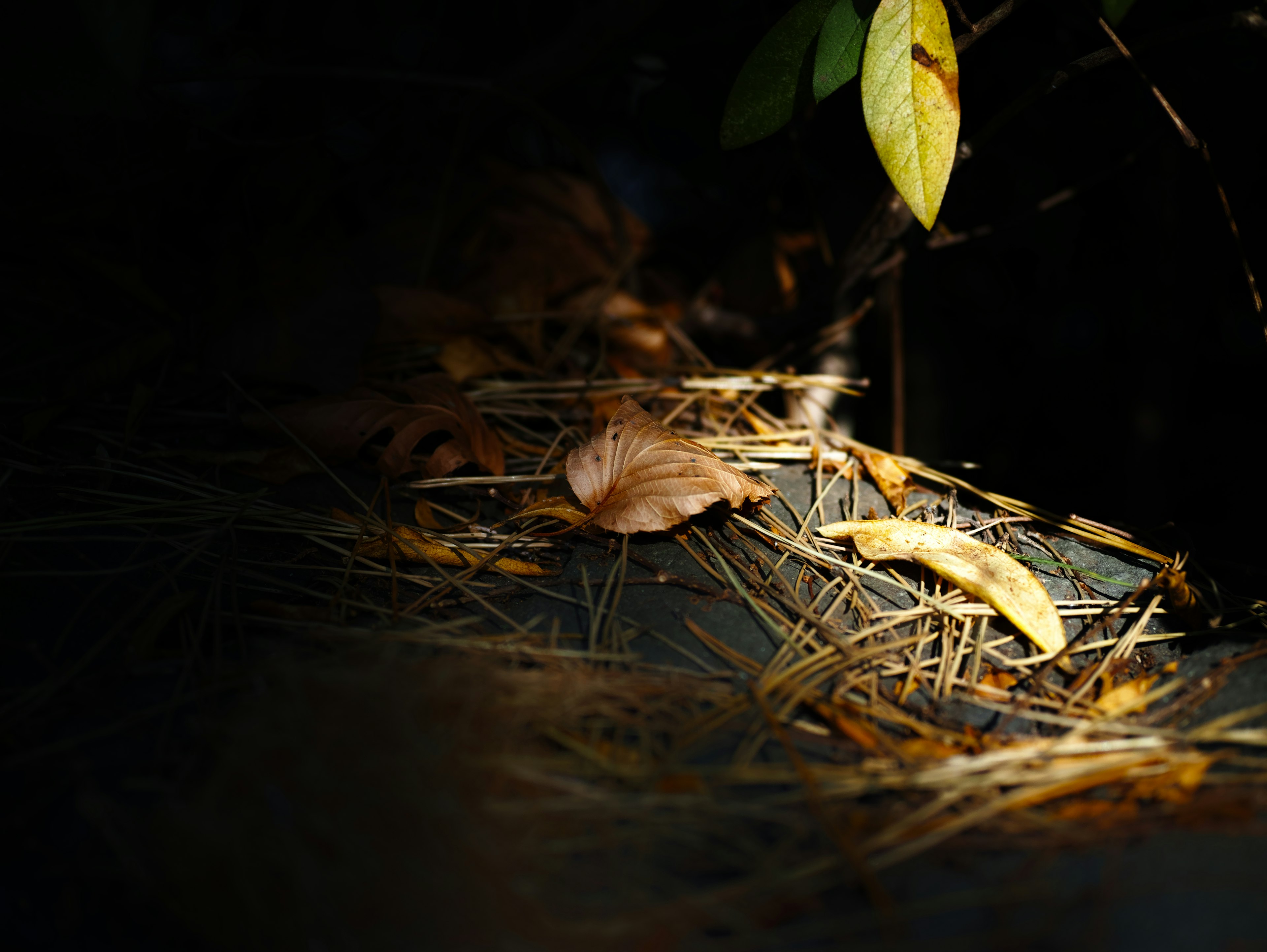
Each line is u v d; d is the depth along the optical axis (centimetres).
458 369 76
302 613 65
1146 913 59
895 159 65
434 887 59
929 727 63
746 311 84
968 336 86
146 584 67
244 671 64
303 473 70
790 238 86
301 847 59
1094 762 62
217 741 61
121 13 67
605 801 61
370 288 76
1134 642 65
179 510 69
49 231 74
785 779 62
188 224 79
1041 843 60
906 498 71
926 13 64
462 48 85
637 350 79
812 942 59
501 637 65
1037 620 65
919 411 84
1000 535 69
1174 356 80
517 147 87
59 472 69
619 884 60
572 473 68
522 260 81
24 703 63
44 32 67
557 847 60
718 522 69
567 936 59
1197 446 86
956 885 60
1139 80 76
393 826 59
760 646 65
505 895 59
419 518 69
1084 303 83
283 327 75
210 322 75
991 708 64
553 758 62
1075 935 59
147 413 72
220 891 59
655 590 67
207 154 76
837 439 73
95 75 68
